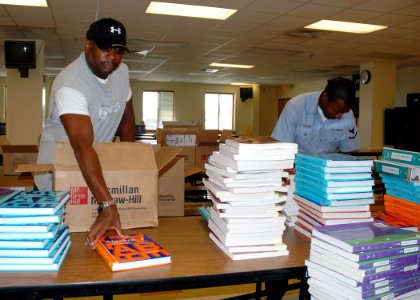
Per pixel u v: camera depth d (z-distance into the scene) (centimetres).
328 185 124
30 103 715
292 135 229
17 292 89
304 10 502
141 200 133
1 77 1293
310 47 743
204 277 99
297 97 232
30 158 296
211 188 125
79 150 124
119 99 168
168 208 164
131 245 112
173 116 1449
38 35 682
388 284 100
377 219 134
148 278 96
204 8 507
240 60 918
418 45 704
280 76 1214
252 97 1499
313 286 108
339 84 186
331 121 221
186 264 106
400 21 545
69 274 97
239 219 113
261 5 483
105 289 93
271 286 140
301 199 138
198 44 738
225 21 565
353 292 98
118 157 132
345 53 798
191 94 1464
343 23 568
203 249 119
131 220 133
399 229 115
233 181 113
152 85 1423
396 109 858
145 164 134
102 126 162
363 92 927
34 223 99
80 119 131
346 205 126
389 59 861
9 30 643
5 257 97
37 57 714
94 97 150
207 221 146
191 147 381
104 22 139
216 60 926
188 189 245
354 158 133
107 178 129
